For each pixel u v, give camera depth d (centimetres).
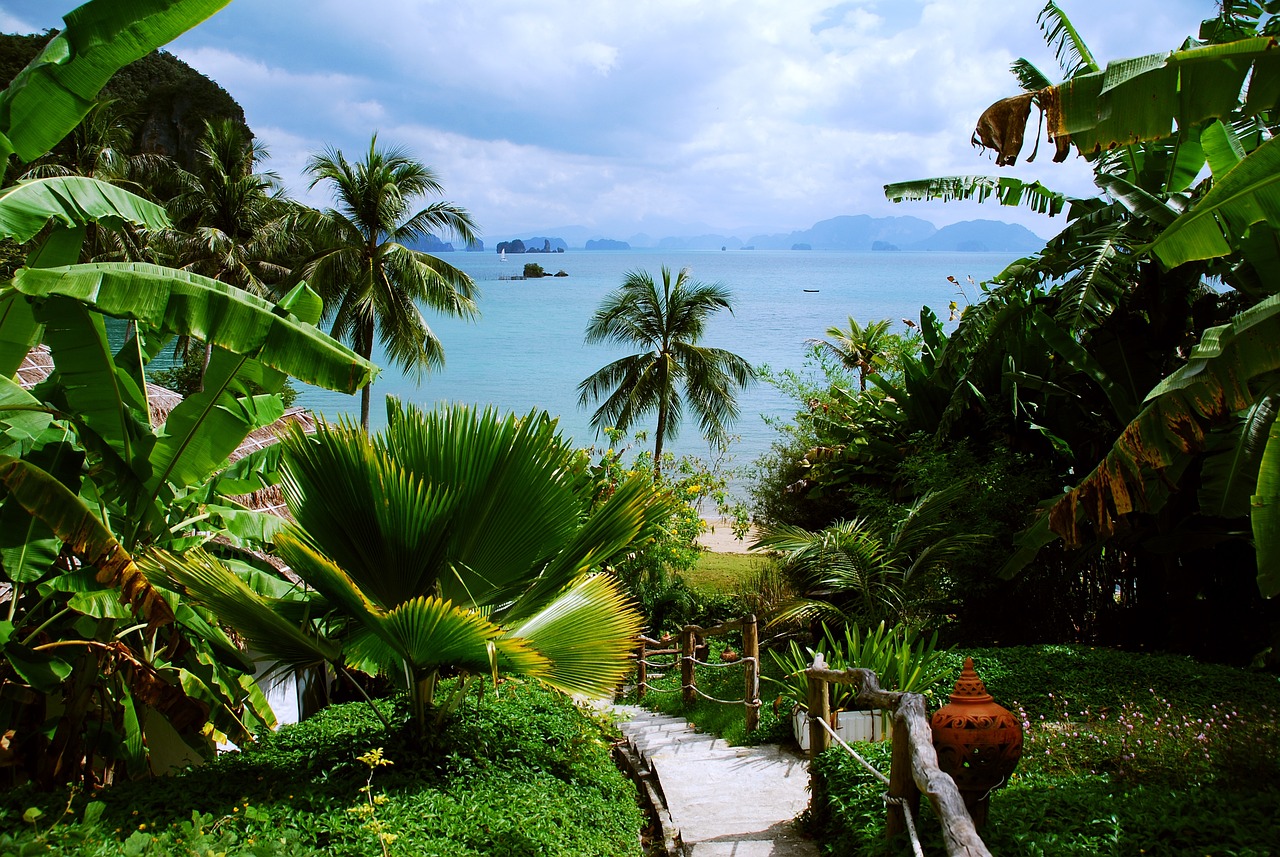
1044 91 454
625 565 1612
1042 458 1136
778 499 1691
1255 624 966
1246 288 795
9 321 625
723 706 1045
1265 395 630
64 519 513
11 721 579
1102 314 955
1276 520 504
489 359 7550
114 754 621
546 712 779
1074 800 466
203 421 624
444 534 621
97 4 543
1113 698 755
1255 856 373
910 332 1930
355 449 581
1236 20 903
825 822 577
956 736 421
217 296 554
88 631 602
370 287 2636
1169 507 945
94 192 608
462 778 585
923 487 1108
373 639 650
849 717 734
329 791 537
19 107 546
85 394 586
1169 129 443
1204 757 545
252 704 725
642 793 779
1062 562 1059
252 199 3750
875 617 1012
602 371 2745
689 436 4728
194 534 695
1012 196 1132
